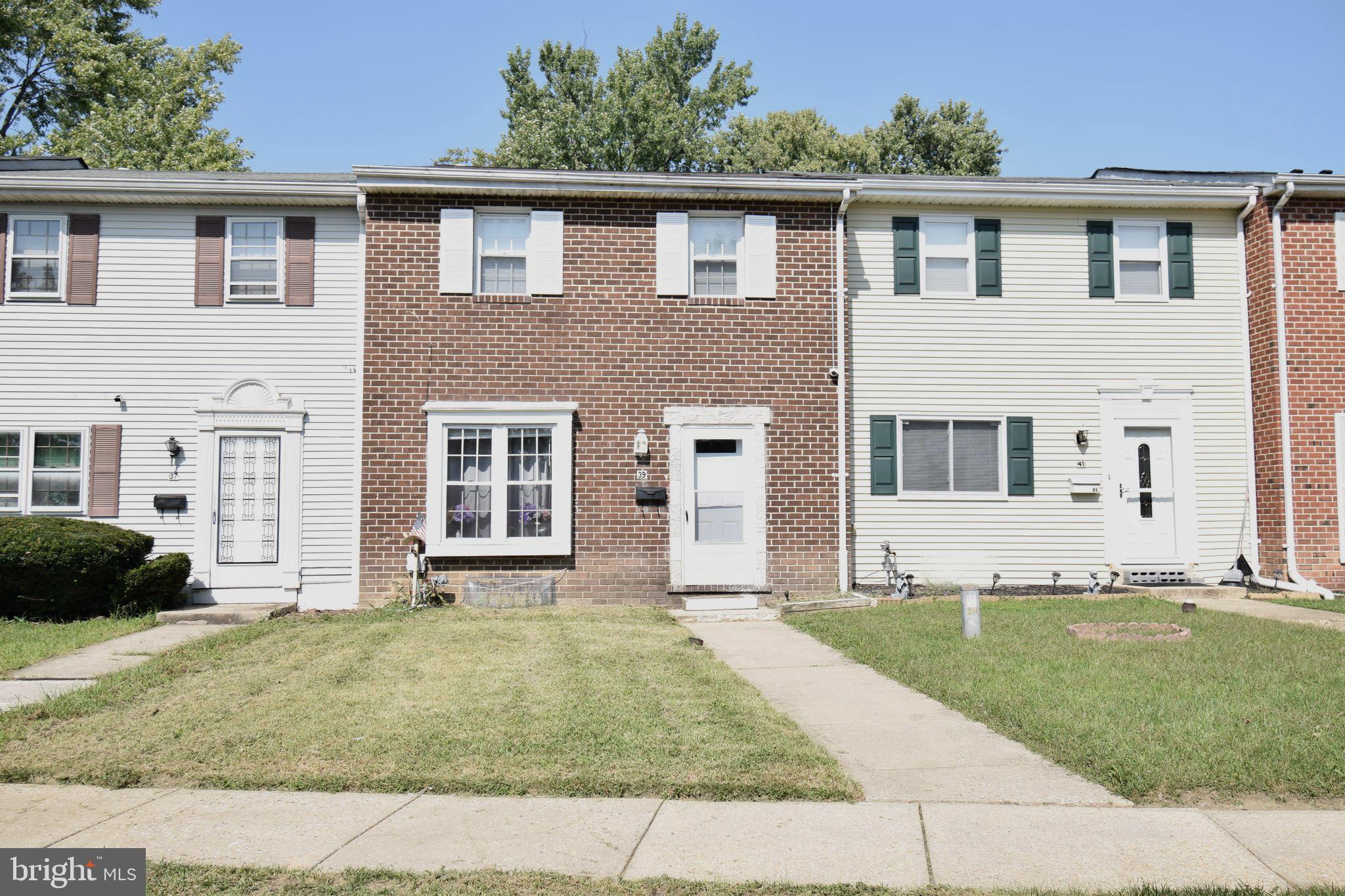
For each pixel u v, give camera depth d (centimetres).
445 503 1463
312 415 1478
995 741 713
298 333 1485
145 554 1370
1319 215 1575
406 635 1123
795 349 1526
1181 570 1589
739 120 3978
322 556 1466
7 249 1458
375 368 1462
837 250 1545
